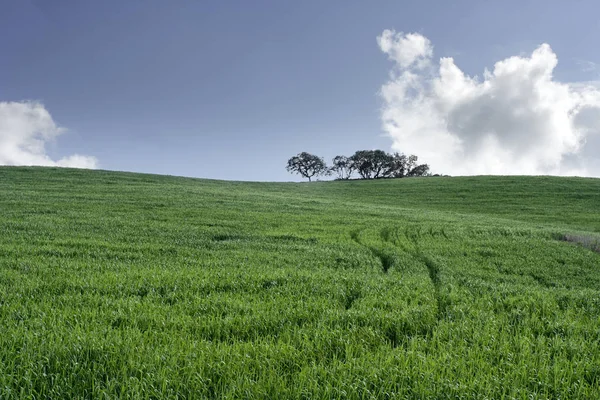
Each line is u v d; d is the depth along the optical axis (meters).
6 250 13.88
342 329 7.30
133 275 10.91
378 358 6.05
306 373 5.45
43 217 23.42
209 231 21.69
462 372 5.60
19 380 5.00
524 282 14.30
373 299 9.32
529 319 8.27
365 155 144.25
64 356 5.57
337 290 10.12
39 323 6.84
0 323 6.89
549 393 5.28
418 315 8.18
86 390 4.92
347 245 19.72
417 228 28.08
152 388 4.97
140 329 7.09
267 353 6.03
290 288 10.34
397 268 15.00
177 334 6.75
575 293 11.17
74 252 14.51
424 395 5.06
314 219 30.28
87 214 25.69
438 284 12.41
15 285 9.29
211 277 11.11
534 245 22.02
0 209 26.03
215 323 7.37
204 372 5.38
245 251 16.72
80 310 7.83
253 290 10.12
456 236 25.08
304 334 6.75
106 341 6.02
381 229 27.08
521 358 6.15
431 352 6.47
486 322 7.89
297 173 146.38
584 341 6.92
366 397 5.07
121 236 18.72
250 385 5.09
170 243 17.92
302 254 16.64
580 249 21.47
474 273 14.80
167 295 9.32
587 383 5.45
